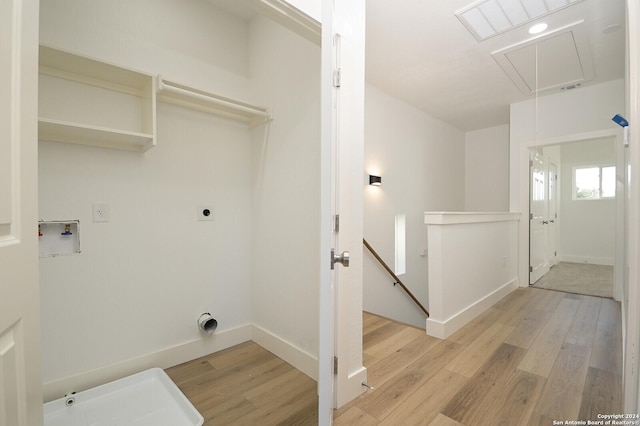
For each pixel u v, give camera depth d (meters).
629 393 1.06
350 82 1.54
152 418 1.51
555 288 3.98
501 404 1.58
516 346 2.26
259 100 2.33
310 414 1.56
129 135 1.66
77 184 1.69
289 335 2.08
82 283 1.70
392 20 2.39
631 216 1.05
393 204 3.91
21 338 0.68
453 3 2.20
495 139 5.25
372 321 2.79
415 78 3.44
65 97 1.65
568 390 1.69
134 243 1.89
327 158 0.97
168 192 2.03
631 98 1.03
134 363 1.87
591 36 2.59
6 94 0.64
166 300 2.02
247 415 1.55
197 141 2.17
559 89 3.72
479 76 3.37
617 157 3.41
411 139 4.24
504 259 3.69
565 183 6.21
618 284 3.41
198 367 2.01
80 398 1.60
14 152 0.66
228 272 2.33
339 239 1.50
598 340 2.36
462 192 5.49
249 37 2.44
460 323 2.63
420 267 4.39
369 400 1.61
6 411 0.63
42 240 1.58
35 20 0.72
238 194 2.39
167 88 1.79
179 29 2.07
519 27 2.47
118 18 1.81
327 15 0.97
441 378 1.82
